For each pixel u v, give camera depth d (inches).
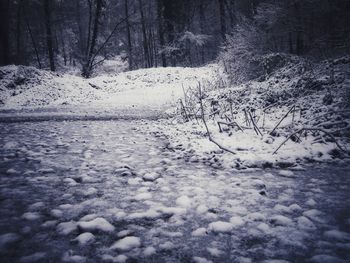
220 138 261.7
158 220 120.6
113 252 97.2
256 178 173.9
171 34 1366.9
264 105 353.1
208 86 570.9
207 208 131.0
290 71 439.2
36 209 130.1
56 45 2059.5
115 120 438.6
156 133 325.4
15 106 703.7
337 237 105.2
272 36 645.3
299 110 307.4
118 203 138.5
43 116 488.1
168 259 93.4
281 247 100.2
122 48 2292.1
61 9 1553.9
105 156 226.7
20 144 261.7
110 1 1791.3
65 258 92.8
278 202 138.4
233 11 1214.9
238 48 622.2
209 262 91.0
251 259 93.0
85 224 112.7
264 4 642.8
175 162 210.8
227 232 109.9
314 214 123.9
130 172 182.7
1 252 96.1
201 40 1395.2
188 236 108.1
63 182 166.1
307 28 605.6
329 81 352.2
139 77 1040.2
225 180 170.9
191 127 328.2
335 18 567.8
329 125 250.8
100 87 944.3
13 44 1529.3
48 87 847.7
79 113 536.4
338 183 161.5
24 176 175.2
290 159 202.1
